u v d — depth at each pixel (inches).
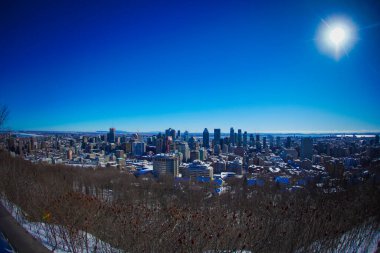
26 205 359.9
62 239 267.0
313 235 249.8
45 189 399.9
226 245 228.2
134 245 233.5
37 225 310.8
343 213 302.8
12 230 292.5
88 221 273.6
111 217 279.0
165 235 239.3
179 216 259.0
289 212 295.6
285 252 233.5
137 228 240.4
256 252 226.2
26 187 407.8
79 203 306.2
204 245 222.2
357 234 260.7
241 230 249.3
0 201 425.1
